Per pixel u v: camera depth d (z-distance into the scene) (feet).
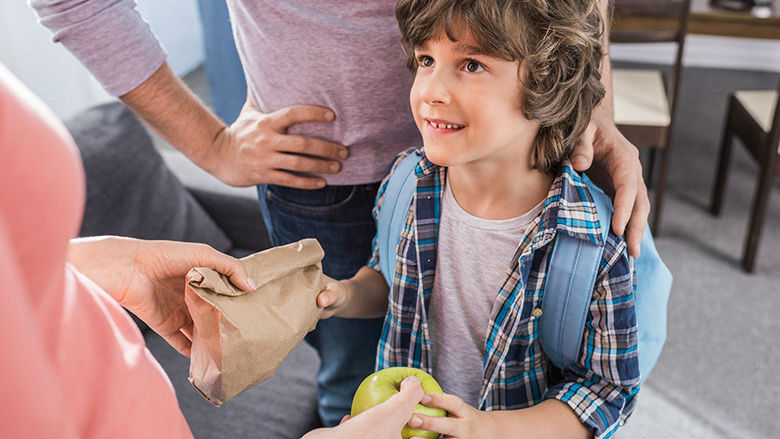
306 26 3.17
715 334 7.22
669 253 8.50
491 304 2.92
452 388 3.21
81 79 8.87
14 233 1.02
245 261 2.43
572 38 2.30
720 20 9.12
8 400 0.89
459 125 2.40
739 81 13.32
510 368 2.91
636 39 7.87
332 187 3.67
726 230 8.90
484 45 2.23
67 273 1.51
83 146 5.43
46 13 3.26
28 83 8.10
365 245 3.87
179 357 5.18
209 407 4.78
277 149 3.52
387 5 3.09
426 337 3.08
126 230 5.42
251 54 3.45
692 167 10.32
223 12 8.77
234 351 2.28
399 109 3.39
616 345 2.62
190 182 6.46
